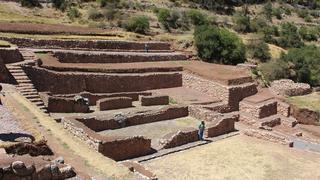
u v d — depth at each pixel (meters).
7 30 41.06
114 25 59.75
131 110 33.25
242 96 40.47
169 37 56.19
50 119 21.33
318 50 64.12
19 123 19.02
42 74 32.94
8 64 31.42
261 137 30.95
